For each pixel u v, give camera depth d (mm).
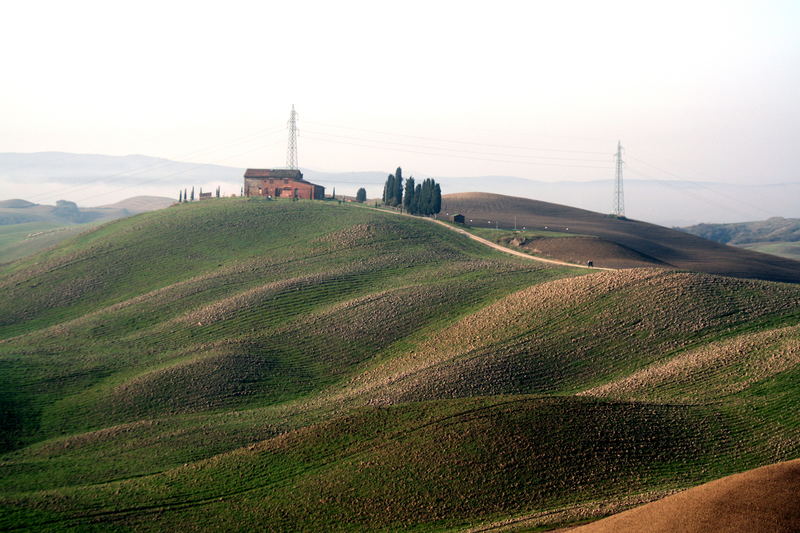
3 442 65125
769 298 91500
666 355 79062
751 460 51531
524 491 46938
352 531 44375
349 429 57312
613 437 53156
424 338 94125
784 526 31672
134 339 99812
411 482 48594
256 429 65500
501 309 98688
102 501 49531
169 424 68125
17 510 47969
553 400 57969
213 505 48656
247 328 101250
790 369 65750
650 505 37656
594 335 85812
